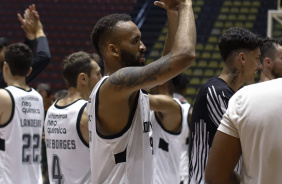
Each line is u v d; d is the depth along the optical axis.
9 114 4.88
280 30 12.73
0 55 5.61
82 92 4.66
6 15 22.50
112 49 3.13
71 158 4.45
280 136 2.57
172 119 5.48
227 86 3.78
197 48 20.12
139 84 2.77
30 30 6.12
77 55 4.68
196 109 3.83
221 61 19.58
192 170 3.81
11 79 5.10
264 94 2.64
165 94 5.67
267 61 3.75
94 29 3.23
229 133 2.71
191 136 3.91
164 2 3.00
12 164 4.88
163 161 5.53
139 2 22.98
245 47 3.82
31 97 5.10
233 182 2.78
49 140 4.62
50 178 4.61
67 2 23.05
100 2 23.00
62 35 21.42
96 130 3.06
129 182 3.03
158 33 21.02
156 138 5.58
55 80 19.41
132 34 3.11
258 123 2.60
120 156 3.04
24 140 4.98
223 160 2.73
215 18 21.23
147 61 19.62
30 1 23.11
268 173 2.59
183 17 2.80
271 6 21.52
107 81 2.93
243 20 20.94
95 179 3.13
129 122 3.02
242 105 2.68
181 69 2.67
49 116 4.64
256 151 2.62
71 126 4.44
